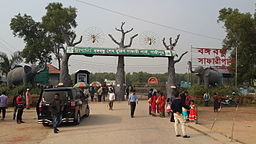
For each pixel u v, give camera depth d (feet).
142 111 61.87
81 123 42.60
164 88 128.47
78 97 43.93
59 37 145.38
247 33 111.24
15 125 41.37
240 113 60.03
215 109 62.75
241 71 120.88
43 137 31.37
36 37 149.07
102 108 67.92
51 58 151.33
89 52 88.63
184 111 41.29
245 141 28.14
